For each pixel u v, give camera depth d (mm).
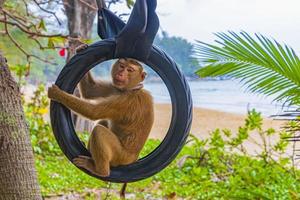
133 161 2602
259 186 6574
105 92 2650
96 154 2529
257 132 10203
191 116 2496
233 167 7480
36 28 5020
